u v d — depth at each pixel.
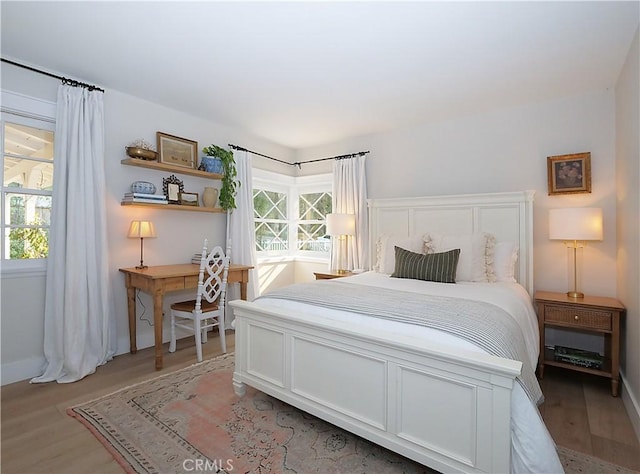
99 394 2.31
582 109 2.97
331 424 1.94
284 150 4.80
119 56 2.41
